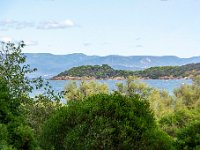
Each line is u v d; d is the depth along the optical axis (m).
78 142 13.19
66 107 14.44
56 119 14.05
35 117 17.45
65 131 13.84
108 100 14.05
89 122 13.42
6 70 15.98
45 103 17.95
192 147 18.81
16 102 12.40
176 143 19.11
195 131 19.17
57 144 13.88
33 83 17.86
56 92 18.52
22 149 10.59
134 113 13.98
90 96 14.88
